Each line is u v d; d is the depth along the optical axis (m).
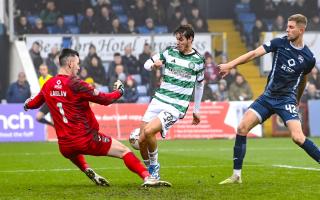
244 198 17.05
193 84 19.97
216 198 17.05
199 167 26.14
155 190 18.55
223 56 51.25
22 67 47.53
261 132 45.94
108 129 43.53
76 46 49.28
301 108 46.53
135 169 19.33
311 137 45.47
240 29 58.38
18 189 19.67
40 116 41.88
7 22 51.03
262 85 52.88
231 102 45.31
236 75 48.00
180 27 19.77
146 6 54.97
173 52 19.92
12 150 36.00
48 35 48.75
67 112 19.03
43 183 21.27
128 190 18.64
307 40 52.69
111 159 30.03
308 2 57.75
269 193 17.89
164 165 27.02
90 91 18.89
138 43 50.28
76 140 19.06
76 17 55.00
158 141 42.41
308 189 18.66
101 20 51.88
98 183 19.97
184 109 19.91
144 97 47.53
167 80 19.89
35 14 53.69
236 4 59.81
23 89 43.88
